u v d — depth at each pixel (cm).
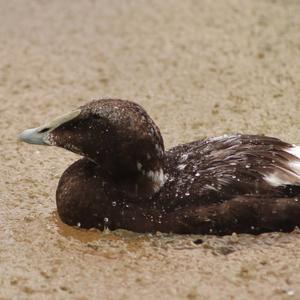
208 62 1822
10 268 1087
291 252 1093
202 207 1119
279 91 1669
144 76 1770
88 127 1134
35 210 1233
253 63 1805
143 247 1110
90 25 2053
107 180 1145
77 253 1111
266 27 1992
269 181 1127
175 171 1161
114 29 2027
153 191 1138
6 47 1938
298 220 1123
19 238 1156
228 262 1076
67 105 1648
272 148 1166
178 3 2178
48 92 1706
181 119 1566
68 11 2148
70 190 1150
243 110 1592
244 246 1108
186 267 1070
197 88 1702
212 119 1560
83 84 1742
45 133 1162
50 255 1112
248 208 1113
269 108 1594
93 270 1073
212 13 2097
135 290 1029
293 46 1881
